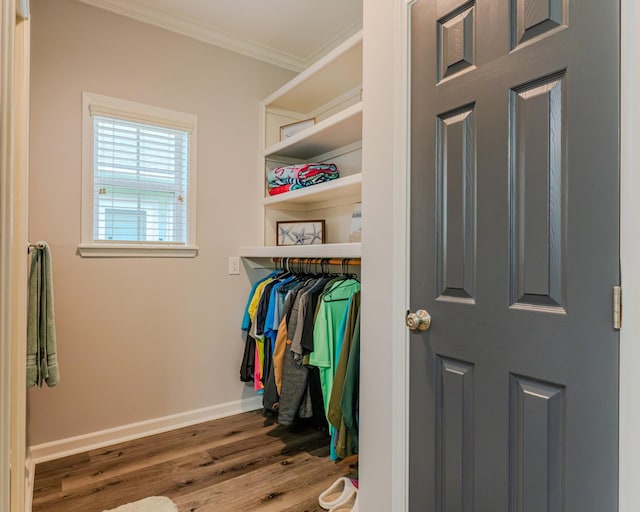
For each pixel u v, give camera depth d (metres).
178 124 2.60
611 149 0.90
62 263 2.24
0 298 0.58
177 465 2.14
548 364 1.00
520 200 1.07
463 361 1.21
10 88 0.62
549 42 1.01
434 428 1.29
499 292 1.11
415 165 1.36
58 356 2.24
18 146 1.28
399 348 1.40
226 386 2.83
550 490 0.99
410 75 1.38
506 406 1.09
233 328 2.85
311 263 2.58
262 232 2.94
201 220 2.70
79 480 1.99
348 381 1.91
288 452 2.29
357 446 1.98
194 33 2.64
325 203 2.86
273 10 2.45
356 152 2.66
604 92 0.91
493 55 1.14
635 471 0.85
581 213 0.95
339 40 2.78
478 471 1.16
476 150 1.18
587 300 0.93
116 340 2.41
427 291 1.32
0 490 0.58
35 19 2.16
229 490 1.91
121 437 2.42
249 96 2.91
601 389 0.91
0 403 0.58
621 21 0.88
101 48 2.34
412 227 1.37
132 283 2.46
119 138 2.43
